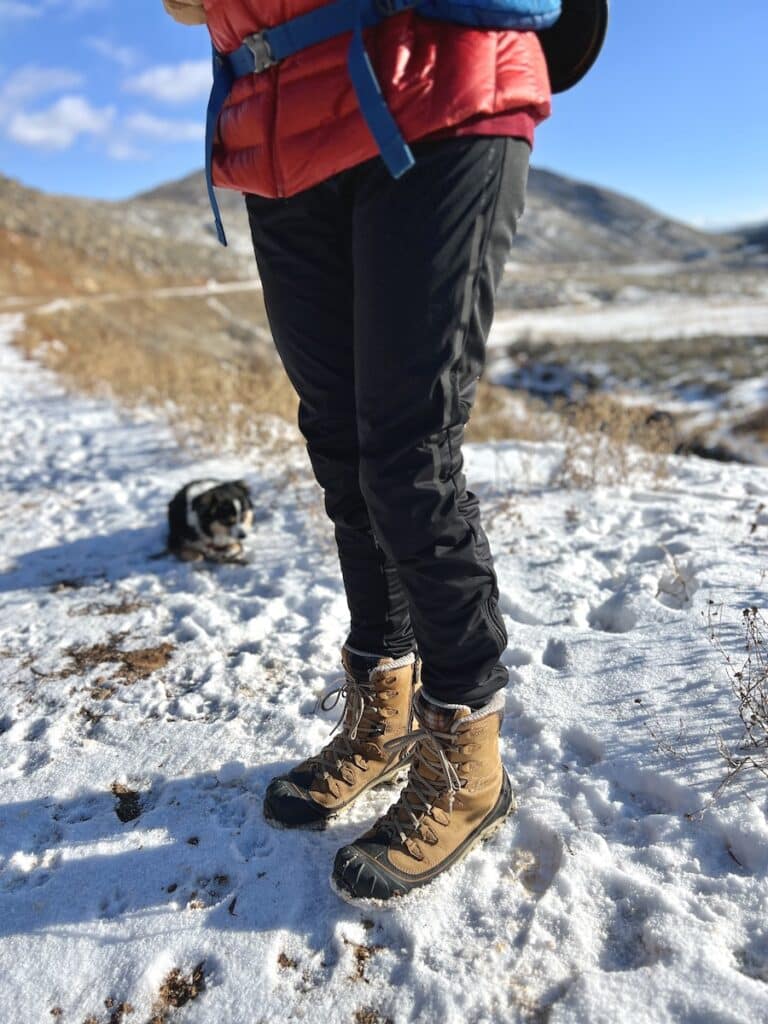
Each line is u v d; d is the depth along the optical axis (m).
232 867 1.73
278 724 2.28
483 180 1.32
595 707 2.16
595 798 1.83
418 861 1.60
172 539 3.98
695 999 1.29
